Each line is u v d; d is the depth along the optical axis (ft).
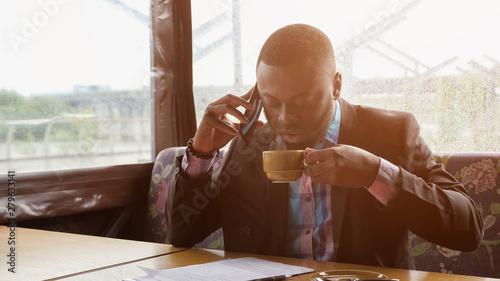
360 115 4.88
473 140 7.56
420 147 4.67
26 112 7.10
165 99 8.96
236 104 4.69
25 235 5.54
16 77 7.00
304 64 4.20
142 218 8.62
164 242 7.86
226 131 4.66
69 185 7.43
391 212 4.01
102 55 8.14
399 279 3.45
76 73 7.75
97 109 8.07
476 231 4.25
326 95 4.35
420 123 7.91
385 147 4.66
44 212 7.07
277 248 4.74
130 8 8.55
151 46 8.91
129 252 4.62
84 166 7.85
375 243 4.52
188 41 9.13
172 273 3.66
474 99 7.52
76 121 7.75
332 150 3.91
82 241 5.18
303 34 4.30
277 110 4.39
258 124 4.80
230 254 4.45
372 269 3.77
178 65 9.09
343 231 4.56
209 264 3.95
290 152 4.03
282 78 4.23
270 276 3.53
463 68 7.57
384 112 4.86
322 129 4.46
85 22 7.88
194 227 4.94
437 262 5.93
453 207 4.03
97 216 8.01
